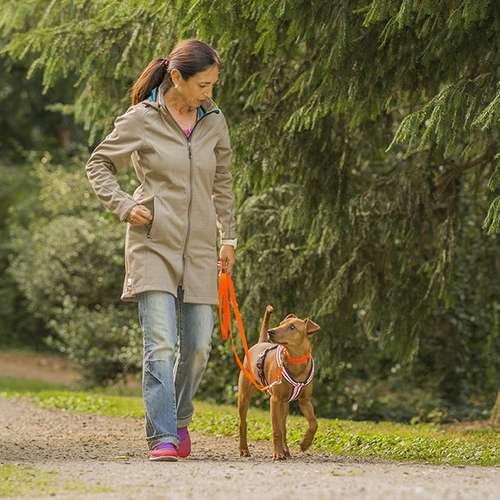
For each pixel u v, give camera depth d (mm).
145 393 8945
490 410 19156
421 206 14211
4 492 7156
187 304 9242
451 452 10461
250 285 14789
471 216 17578
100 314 23062
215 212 9422
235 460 9438
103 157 9078
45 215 32344
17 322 34250
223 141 9430
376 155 14094
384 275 14453
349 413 19203
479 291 18094
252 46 12000
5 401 18375
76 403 17359
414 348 14742
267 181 13461
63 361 32188
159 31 13227
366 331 14641
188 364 9336
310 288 14711
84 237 23172
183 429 9578
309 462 9180
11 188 34219
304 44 12695
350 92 11367
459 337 20188
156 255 8961
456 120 10141
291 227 13773
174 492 6902
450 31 10367
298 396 9664
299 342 9398
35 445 11469
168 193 9023
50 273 23484
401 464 9070
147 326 8961
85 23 13703
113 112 14430
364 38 11305
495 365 21109
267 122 13086
